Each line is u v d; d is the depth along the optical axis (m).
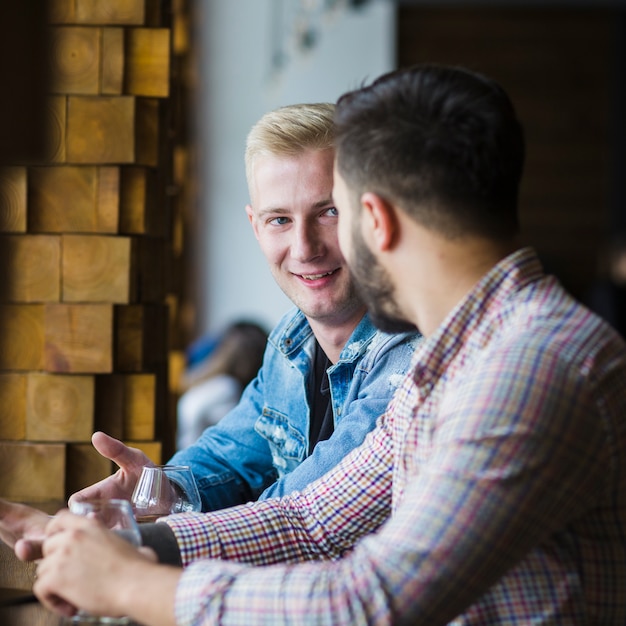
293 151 1.87
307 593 1.13
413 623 1.11
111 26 2.17
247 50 7.80
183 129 4.29
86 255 2.17
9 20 0.98
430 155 1.27
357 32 7.97
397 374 1.81
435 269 1.30
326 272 1.90
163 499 1.64
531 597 1.20
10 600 1.41
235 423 2.12
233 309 7.73
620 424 1.18
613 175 8.28
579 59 8.26
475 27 8.20
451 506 1.12
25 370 2.19
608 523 1.22
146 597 1.19
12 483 2.17
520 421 1.13
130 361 2.21
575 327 1.21
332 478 1.60
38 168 2.17
